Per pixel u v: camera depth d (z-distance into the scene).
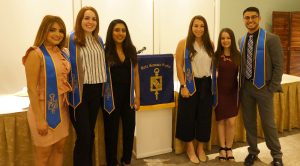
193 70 2.74
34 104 1.97
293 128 3.87
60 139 2.14
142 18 3.60
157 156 3.08
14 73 3.00
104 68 2.39
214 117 3.26
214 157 3.08
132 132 2.72
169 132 3.13
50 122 2.04
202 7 4.00
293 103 3.73
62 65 2.08
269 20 4.79
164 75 2.90
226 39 2.72
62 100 2.14
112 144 2.68
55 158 2.24
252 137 2.90
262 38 2.63
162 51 3.81
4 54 2.93
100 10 3.34
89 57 2.28
